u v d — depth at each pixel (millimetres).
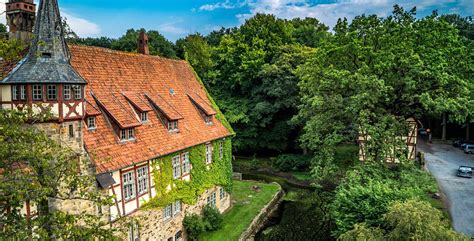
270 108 44438
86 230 10688
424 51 22672
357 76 21781
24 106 13312
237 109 47594
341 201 19594
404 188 19188
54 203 14141
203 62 55000
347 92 25422
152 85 24734
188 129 24562
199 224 23141
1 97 14727
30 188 9852
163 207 20922
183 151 22984
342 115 25062
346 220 18578
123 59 23625
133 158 18500
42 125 14016
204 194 25453
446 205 28172
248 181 37250
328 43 26547
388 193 17891
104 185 16031
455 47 23188
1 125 10422
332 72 23734
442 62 21359
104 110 19156
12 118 10516
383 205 17453
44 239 9773
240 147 48938
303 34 54688
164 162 21047
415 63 21281
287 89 43156
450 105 20125
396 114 25094
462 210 27062
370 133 21141
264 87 45438
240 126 48656
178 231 22594
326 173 23891
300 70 32094
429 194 30344
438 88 22172
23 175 10250
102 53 22109
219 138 27406
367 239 14828
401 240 14109
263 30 47906
